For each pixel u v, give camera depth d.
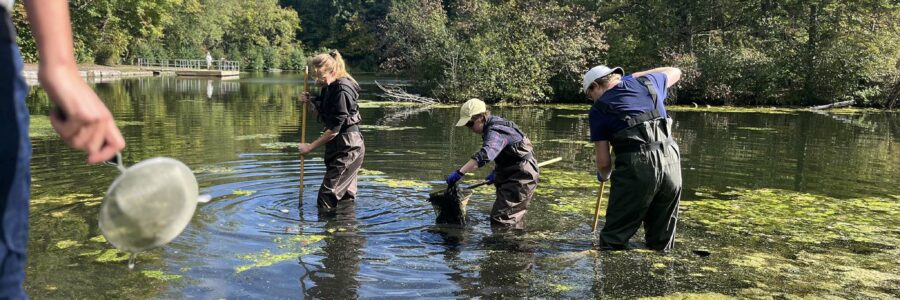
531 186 5.19
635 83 4.53
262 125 12.66
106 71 37.31
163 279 3.72
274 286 3.67
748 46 24.83
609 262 4.24
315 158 8.29
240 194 6.03
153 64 50.19
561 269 4.09
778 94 23.31
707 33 24.62
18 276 1.32
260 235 4.69
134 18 31.58
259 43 62.94
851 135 12.77
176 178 1.61
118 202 1.51
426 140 10.57
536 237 4.82
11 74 1.26
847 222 5.38
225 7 59.38
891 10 23.08
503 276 3.93
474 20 23.55
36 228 4.69
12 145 1.26
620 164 4.49
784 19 23.83
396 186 6.61
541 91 22.66
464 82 22.03
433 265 4.11
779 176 7.68
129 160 7.82
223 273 3.86
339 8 59.72
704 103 23.50
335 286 3.69
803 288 3.80
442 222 5.20
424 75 23.55
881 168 8.42
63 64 1.26
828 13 23.19
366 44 48.44
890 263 4.29
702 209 5.80
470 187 5.38
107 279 3.69
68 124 1.26
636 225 4.54
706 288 3.78
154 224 1.58
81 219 4.96
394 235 4.81
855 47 22.83
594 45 23.17
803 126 14.73
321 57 5.61
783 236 4.92
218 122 13.09
